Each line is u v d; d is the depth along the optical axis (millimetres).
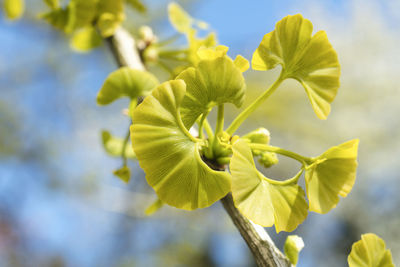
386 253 1018
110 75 1365
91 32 2096
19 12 2355
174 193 861
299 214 932
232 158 851
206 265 7723
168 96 858
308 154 10148
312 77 1042
